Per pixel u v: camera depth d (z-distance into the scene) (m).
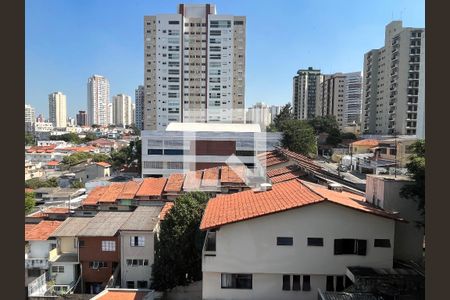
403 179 17.27
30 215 29.55
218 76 81.44
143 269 21.78
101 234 21.94
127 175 57.53
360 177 44.56
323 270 14.87
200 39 81.00
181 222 20.06
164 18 79.81
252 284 15.23
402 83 76.88
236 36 80.81
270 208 15.31
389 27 82.44
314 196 15.38
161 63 80.81
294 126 50.09
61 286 21.38
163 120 82.06
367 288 13.52
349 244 15.02
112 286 20.88
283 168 30.55
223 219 15.30
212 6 81.56
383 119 85.06
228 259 15.05
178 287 19.84
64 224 24.11
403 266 15.30
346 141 76.88
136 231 21.66
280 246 14.91
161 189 34.59
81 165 65.31
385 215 14.74
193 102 81.94
